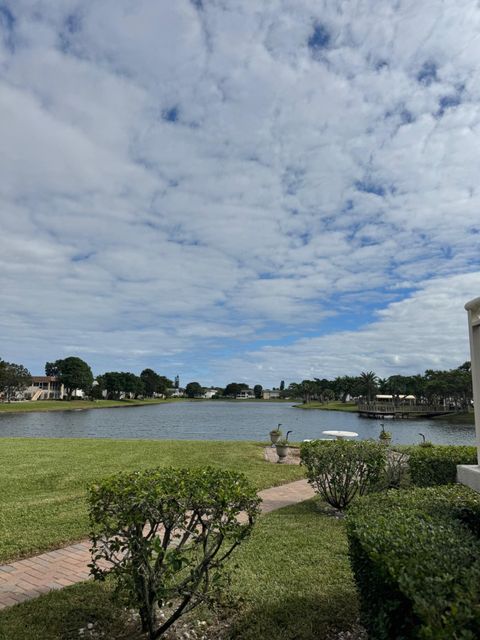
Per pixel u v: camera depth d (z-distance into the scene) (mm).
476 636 1652
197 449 13805
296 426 43688
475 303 3527
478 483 3402
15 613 3725
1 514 6598
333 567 4586
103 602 3900
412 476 7000
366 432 41344
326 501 7379
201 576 3246
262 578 4332
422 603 1794
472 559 2328
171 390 179250
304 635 3303
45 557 5148
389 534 2631
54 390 112250
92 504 3246
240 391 181000
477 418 3637
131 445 14773
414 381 90625
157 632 3145
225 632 3453
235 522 3312
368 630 2699
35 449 13586
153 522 3064
